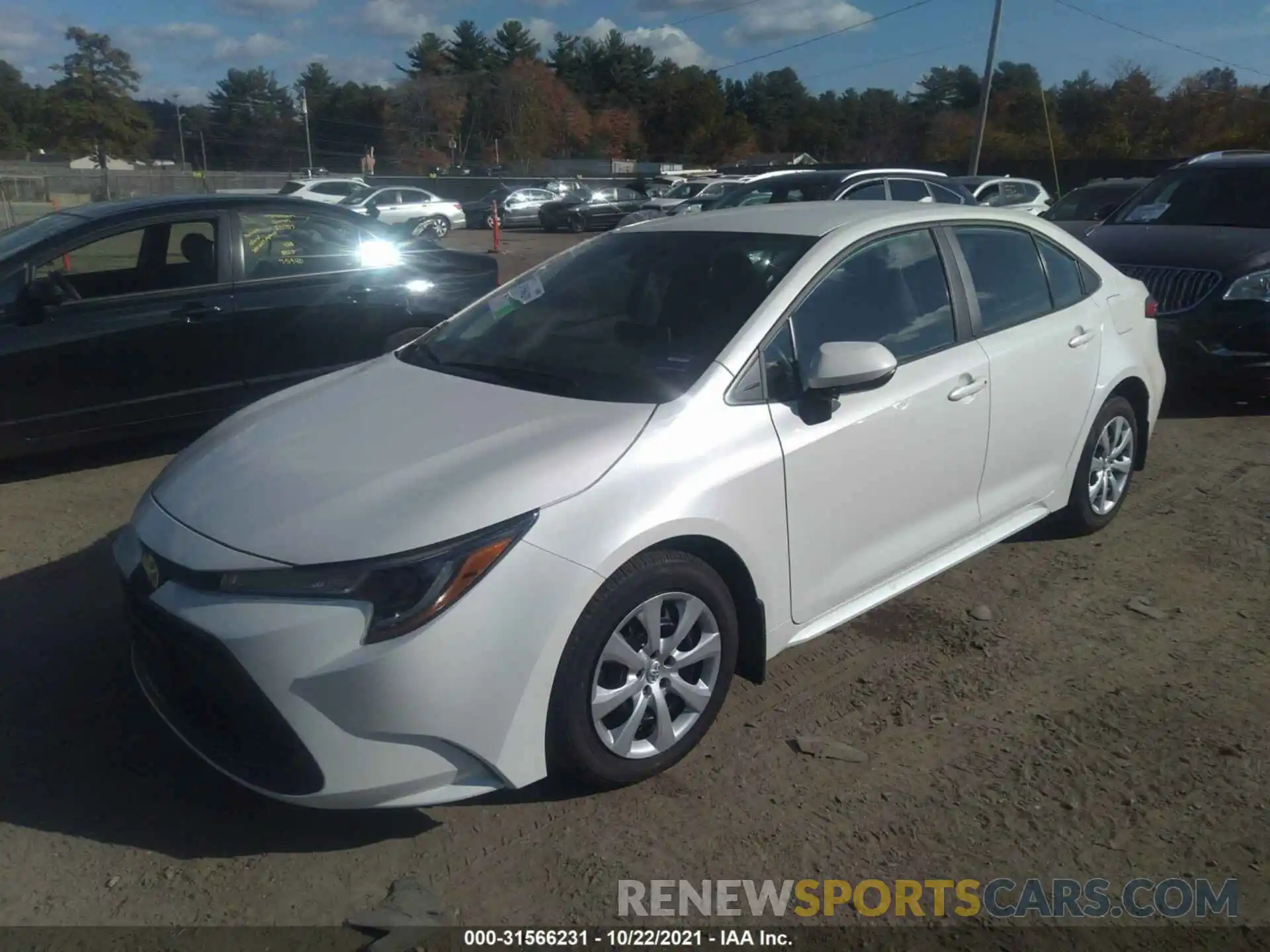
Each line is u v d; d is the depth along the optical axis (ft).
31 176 119.65
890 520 12.92
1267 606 15.08
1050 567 16.39
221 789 10.96
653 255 13.74
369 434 11.19
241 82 324.60
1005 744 11.73
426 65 300.40
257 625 9.21
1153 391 17.69
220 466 11.16
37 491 20.17
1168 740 11.75
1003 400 14.20
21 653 13.78
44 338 19.52
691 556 10.72
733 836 10.22
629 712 10.63
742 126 277.64
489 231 114.42
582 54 302.66
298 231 23.00
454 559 9.30
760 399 11.50
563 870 9.78
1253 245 24.64
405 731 9.25
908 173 40.55
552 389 11.80
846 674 13.25
